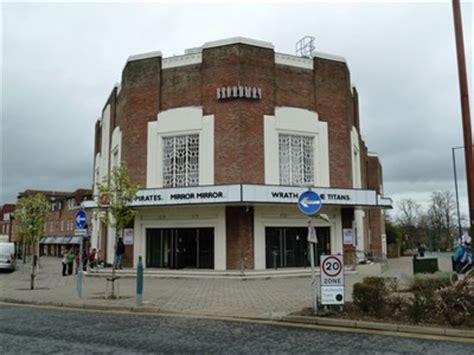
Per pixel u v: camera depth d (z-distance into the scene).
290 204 23.39
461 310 9.18
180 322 10.38
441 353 7.24
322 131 26.38
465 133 12.08
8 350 7.68
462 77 12.27
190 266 24.36
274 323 10.07
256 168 24.30
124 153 26.61
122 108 28.08
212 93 25.03
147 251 25.25
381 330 9.14
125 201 15.80
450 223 71.75
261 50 25.41
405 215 79.94
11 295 15.55
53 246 66.88
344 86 27.64
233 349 7.60
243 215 23.61
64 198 65.81
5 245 30.88
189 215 24.52
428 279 13.13
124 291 16.36
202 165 24.70
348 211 26.41
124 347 7.82
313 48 31.50
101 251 30.80
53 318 11.15
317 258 25.27
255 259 23.48
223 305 12.60
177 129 25.39
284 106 25.56
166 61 26.44
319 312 10.41
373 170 42.97
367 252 30.89
